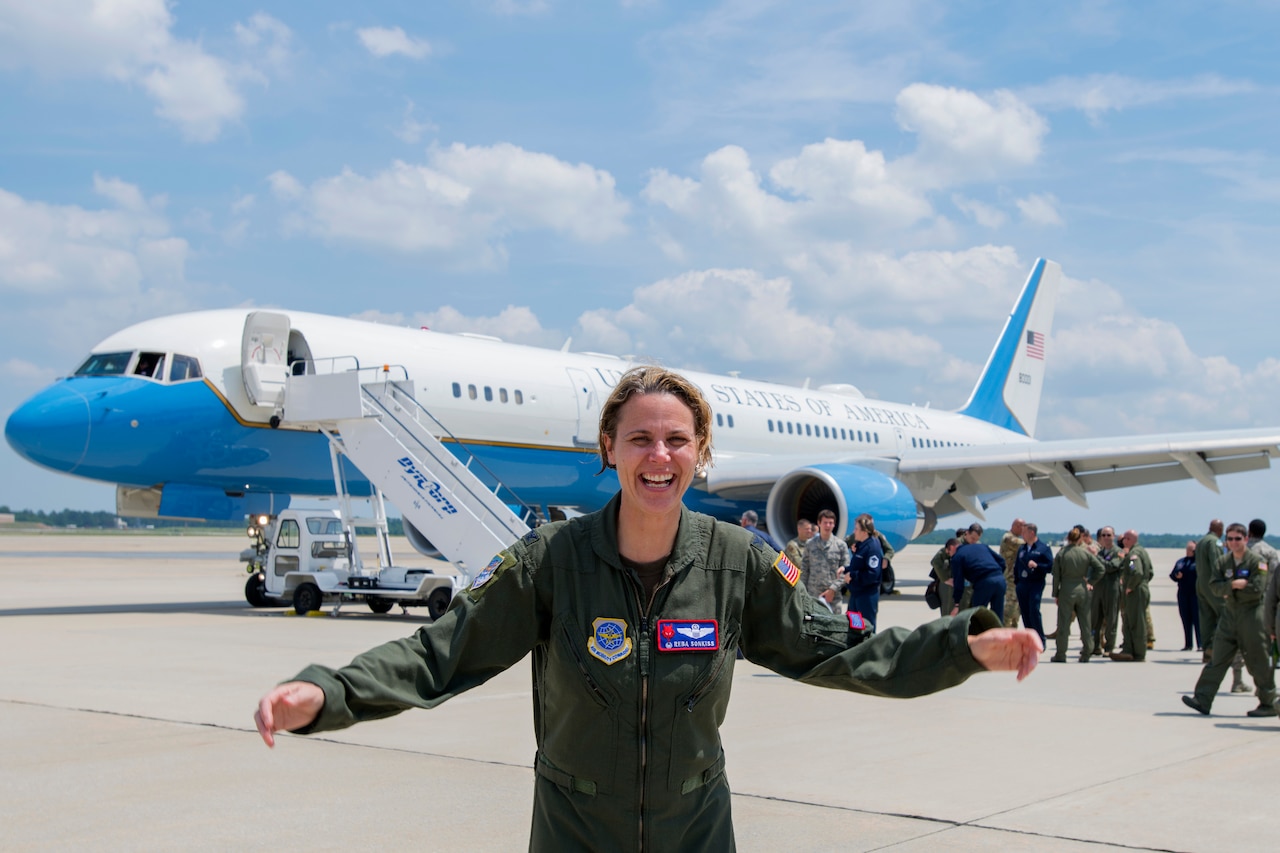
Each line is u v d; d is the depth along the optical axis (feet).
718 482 68.44
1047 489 76.23
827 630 8.29
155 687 30.04
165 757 21.59
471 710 27.78
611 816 8.04
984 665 7.55
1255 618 27.86
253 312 52.70
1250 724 27.17
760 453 79.30
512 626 8.09
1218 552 37.09
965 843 16.43
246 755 21.86
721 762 8.43
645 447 7.95
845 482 59.36
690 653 7.99
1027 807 18.56
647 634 8.00
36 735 23.57
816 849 16.08
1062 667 40.32
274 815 17.54
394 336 59.00
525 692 30.83
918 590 88.74
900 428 95.91
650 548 8.23
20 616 52.70
